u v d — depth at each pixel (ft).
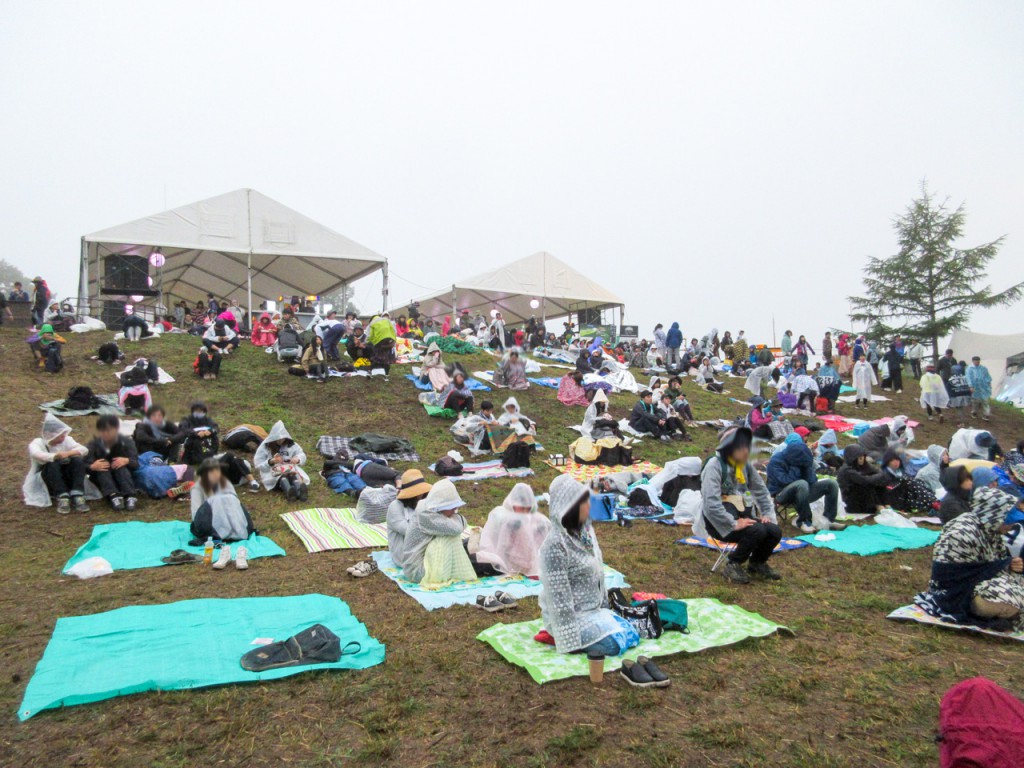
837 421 63.87
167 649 15.94
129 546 24.88
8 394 45.55
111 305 74.69
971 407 74.95
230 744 12.51
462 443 46.16
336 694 14.35
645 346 97.45
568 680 15.15
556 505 16.70
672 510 33.55
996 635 18.21
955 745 10.03
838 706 14.37
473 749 12.55
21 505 29.04
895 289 132.36
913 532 30.48
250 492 33.55
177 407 44.06
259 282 95.40
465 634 17.92
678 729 13.29
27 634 17.01
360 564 23.03
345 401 51.90
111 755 12.01
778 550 27.04
